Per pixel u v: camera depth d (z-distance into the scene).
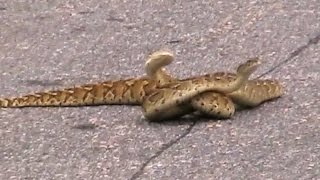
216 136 2.49
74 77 3.05
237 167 2.30
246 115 2.63
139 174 2.28
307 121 2.58
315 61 3.12
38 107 2.76
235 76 2.59
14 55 3.32
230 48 3.31
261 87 2.70
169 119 2.60
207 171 2.29
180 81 2.59
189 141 2.47
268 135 2.49
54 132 2.57
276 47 3.29
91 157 2.39
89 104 2.75
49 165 2.36
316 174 2.26
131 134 2.53
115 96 2.74
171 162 2.35
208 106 2.56
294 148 2.41
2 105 2.78
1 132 2.58
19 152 2.44
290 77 2.96
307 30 3.45
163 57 2.65
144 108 2.58
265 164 2.32
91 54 3.30
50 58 3.27
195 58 3.21
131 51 3.32
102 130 2.57
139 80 2.73
